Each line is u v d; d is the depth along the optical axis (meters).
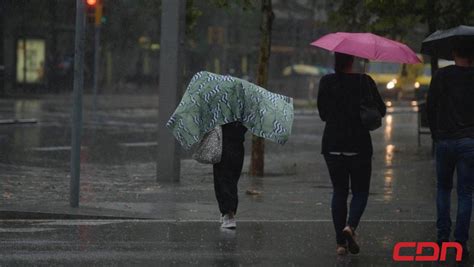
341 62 18.06
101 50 85.06
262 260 17.86
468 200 17.91
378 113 17.89
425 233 21.39
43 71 91.81
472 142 17.66
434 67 36.84
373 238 20.64
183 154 41.91
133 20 63.25
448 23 35.38
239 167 21.36
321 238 20.48
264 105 20.95
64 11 87.88
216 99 20.89
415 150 45.91
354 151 17.97
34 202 24.77
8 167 34.28
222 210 21.33
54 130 52.12
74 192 23.75
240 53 102.12
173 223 22.20
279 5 105.12
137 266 17.02
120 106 80.19
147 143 46.91
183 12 30.34
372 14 38.66
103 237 20.12
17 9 85.44
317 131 60.19
